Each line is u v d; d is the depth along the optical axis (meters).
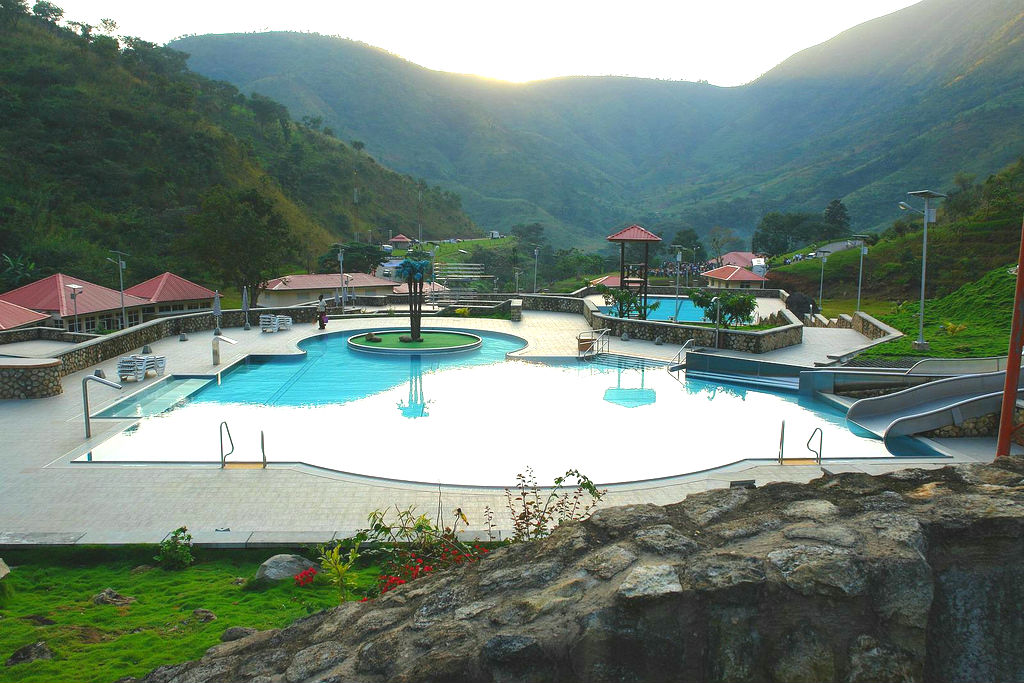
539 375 24.59
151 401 20.28
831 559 2.51
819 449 14.81
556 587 2.78
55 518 10.68
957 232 55.81
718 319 27.45
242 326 34.97
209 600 7.66
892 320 30.66
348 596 7.64
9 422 16.64
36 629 6.59
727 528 2.91
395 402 20.31
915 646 2.46
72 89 81.81
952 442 15.61
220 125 115.19
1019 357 8.41
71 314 37.84
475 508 11.17
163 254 66.69
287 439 16.27
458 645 2.66
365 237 115.06
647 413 18.95
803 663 2.43
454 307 43.19
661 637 2.48
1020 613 2.64
